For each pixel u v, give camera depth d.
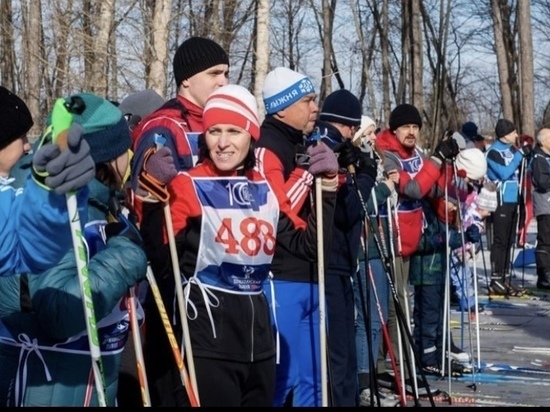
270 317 4.47
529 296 12.42
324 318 4.66
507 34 36.62
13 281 3.34
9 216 2.98
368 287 5.69
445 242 7.58
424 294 7.66
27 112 3.52
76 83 16.09
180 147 4.72
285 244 4.75
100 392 3.24
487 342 9.34
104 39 15.12
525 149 13.70
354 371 5.59
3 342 3.45
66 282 3.28
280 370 4.80
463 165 7.97
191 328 4.12
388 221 6.41
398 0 34.53
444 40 27.73
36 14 19.11
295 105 4.98
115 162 3.56
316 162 4.60
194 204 4.12
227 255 4.12
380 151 6.58
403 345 6.68
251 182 4.27
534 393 7.18
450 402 6.84
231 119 4.18
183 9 19.20
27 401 3.41
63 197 2.90
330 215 4.75
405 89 31.25
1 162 3.45
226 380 4.11
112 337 3.56
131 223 3.73
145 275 3.63
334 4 32.75
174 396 4.24
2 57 25.17
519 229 13.31
